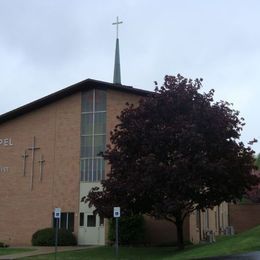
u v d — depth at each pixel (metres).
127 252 29.02
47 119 40.75
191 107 27.75
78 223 37.88
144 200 27.59
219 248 22.22
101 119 39.28
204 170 25.84
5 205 40.19
